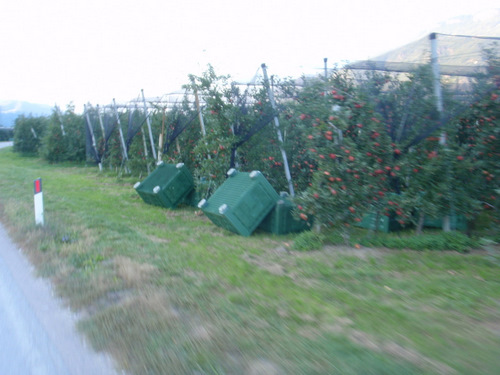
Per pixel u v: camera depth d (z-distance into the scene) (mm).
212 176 11000
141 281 5664
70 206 11617
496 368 3434
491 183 7754
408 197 7770
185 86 11125
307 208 7824
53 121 27516
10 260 6859
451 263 6672
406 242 7719
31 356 3932
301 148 10156
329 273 6117
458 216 8445
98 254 6910
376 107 7781
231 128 10648
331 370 3402
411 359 3572
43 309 4953
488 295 5230
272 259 6992
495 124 7465
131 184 17562
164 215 11172
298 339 3975
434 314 4641
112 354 3846
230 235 8969
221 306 4812
